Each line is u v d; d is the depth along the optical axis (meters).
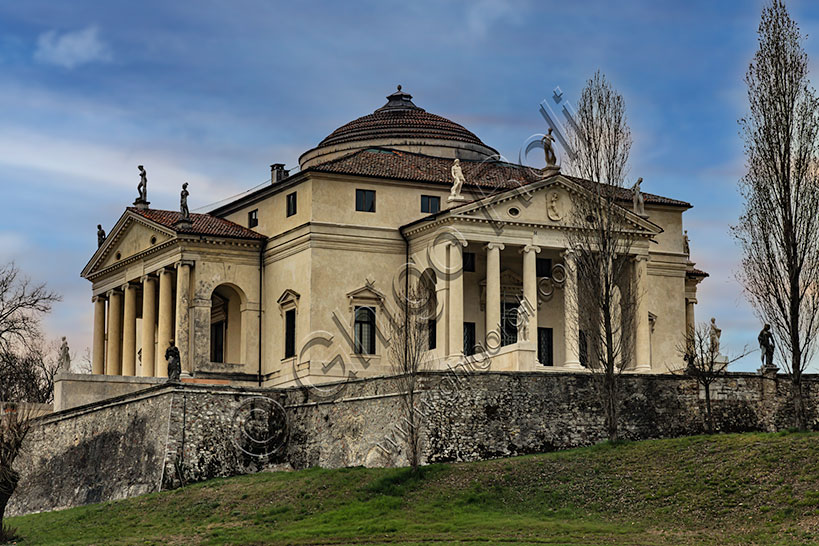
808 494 60.78
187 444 75.75
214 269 96.81
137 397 79.00
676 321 103.81
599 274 77.56
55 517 74.12
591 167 79.44
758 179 72.81
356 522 64.12
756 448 67.38
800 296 71.94
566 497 65.88
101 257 108.56
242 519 66.94
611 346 75.19
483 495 66.62
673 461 68.06
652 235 95.31
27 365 114.31
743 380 79.19
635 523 61.72
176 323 96.12
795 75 72.75
